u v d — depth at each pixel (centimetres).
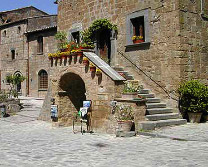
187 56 1085
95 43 1429
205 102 1034
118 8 1308
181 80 1062
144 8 1180
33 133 1028
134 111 892
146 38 1170
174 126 970
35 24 2945
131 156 621
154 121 948
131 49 1245
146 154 634
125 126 863
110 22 1348
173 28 1077
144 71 1188
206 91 1030
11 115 1611
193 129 909
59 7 1673
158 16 1127
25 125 1270
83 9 1504
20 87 3138
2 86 3291
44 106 1422
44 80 2839
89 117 1006
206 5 1173
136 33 1252
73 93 1211
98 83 971
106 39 1414
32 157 640
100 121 965
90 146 746
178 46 1062
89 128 1005
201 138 773
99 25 1355
